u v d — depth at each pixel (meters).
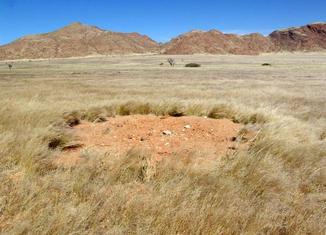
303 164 6.45
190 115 9.81
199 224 3.89
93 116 9.23
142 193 4.61
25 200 4.05
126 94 20.45
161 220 3.88
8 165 5.25
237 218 4.18
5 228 3.58
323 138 9.11
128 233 3.71
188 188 4.73
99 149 6.34
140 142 7.01
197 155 6.13
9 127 7.16
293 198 5.08
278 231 4.10
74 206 4.12
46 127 7.18
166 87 27.22
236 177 5.45
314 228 4.16
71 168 5.35
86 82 33.94
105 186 4.73
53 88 25.31
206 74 47.41
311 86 29.27
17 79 40.06
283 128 8.09
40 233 3.51
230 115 9.80
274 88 26.05
